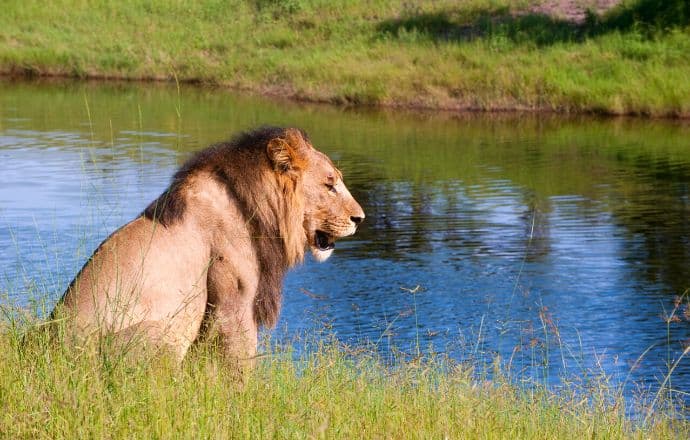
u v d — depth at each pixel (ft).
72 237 48.52
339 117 104.83
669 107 104.37
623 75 110.63
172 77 134.41
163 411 19.30
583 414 27.02
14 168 70.90
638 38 119.55
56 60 140.67
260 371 24.27
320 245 26.50
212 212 24.16
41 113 103.30
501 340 40.24
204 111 106.73
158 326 22.38
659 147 86.53
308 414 20.94
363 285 47.57
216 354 23.53
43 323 21.53
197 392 20.89
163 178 67.21
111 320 22.06
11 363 20.54
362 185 70.64
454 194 67.67
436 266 50.83
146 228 23.61
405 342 39.40
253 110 108.37
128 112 105.19
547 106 108.99
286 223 25.11
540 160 80.28
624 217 60.80
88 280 22.71
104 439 18.39
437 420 22.86
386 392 25.52
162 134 89.92
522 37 124.67
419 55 123.13
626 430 27.27
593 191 68.18
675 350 39.47
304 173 25.52
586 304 44.93
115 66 138.51
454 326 41.81
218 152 24.98
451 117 105.70
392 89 115.03
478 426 23.25
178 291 23.36
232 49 138.51
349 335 40.11
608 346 39.86
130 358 21.13
